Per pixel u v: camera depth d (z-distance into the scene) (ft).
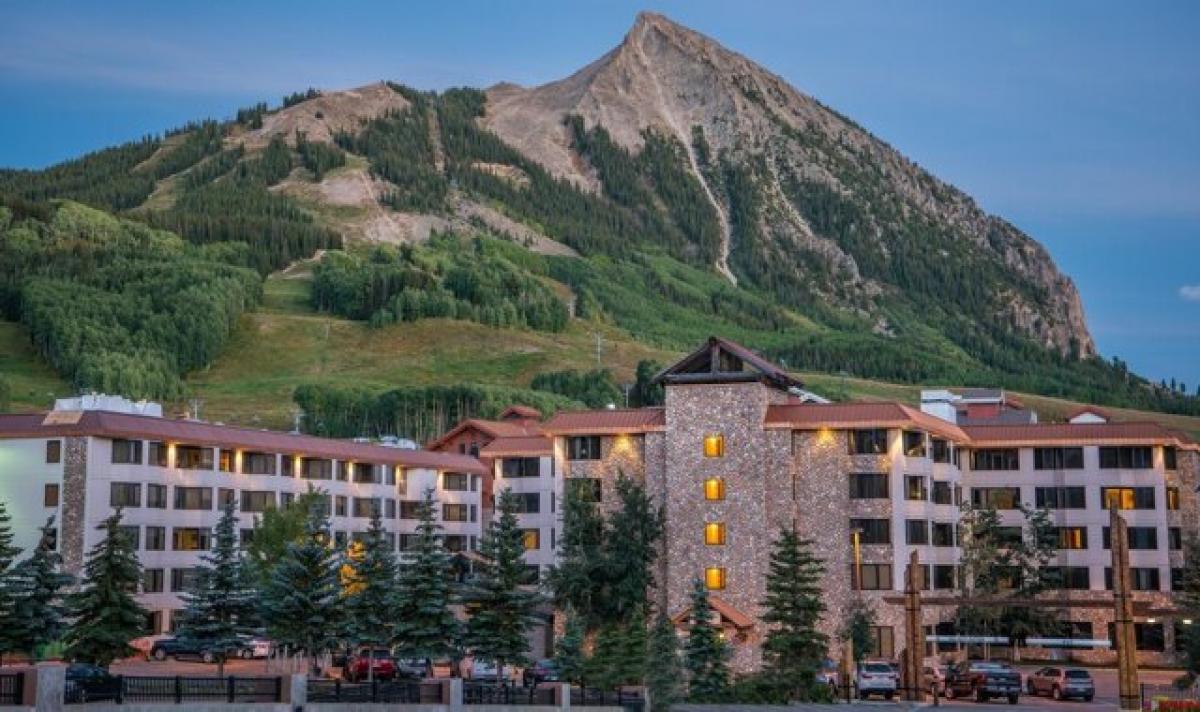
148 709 171.73
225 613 288.10
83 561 380.37
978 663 312.71
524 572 293.43
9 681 160.45
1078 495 437.17
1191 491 441.27
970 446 442.91
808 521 384.68
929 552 394.32
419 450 536.83
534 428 608.60
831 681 308.60
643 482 398.01
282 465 456.86
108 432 388.37
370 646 295.89
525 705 222.89
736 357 390.01
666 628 273.95
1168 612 275.39
